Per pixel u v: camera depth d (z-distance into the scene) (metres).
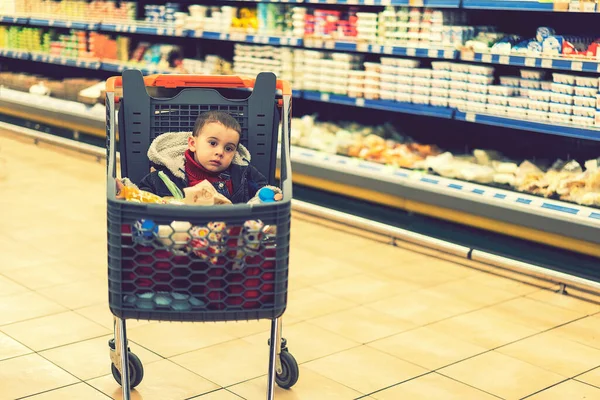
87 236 4.84
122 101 2.78
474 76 4.70
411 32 4.97
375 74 5.20
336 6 5.80
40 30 8.08
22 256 4.46
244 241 2.30
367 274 4.35
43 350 3.32
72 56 7.68
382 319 3.75
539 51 4.42
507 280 4.31
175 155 2.77
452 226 4.84
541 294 4.12
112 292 2.33
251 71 5.95
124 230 2.31
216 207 2.24
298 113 6.36
